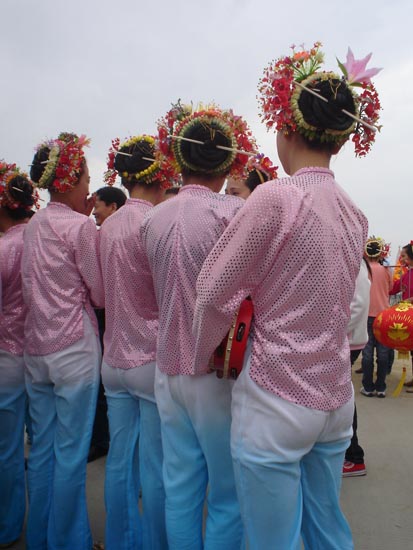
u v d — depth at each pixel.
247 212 1.39
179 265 1.71
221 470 1.72
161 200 2.31
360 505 2.86
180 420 1.77
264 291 1.43
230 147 1.83
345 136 1.52
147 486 2.04
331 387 1.42
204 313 1.43
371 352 5.12
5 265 2.40
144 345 2.05
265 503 1.43
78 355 2.25
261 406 1.42
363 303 3.09
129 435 2.19
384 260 6.19
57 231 2.26
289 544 1.45
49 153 2.33
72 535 2.28
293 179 1.45
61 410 2.27
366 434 4.00
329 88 1.46
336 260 1.41
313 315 1.39
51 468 2.35
